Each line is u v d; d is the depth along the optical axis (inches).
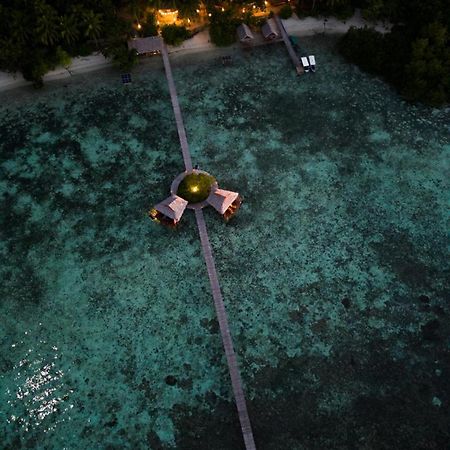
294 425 1272.1
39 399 1300.4
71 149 1657.2
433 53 1744.6
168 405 1294.3
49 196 1578.5
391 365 1342.3
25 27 1689.2
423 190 1605.6
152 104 1744.6
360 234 1528.1
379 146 1680.6
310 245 1509.6
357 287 1446.9
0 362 1339.8
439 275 1469.0
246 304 1421.0
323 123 1721.2
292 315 1407.5
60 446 1249.4
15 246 1497.3
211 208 1557.6
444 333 1386.6
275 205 1573.6
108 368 1337.4
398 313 1411.2
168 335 1379.2
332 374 1331.2
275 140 1684.3
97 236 1515.7
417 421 1278.3
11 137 1675.7
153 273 1462.8
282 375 1328.7
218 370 1338.6
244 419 1261.1
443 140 1697.8
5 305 1412.4
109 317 1400.1
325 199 1584.6
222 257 1488.7
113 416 1282.0
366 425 1272.1
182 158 1647.4
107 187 1595.7
